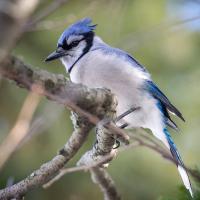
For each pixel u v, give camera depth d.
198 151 12.37
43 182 7.32
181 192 6.46
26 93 12.03
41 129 8.96
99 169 7.91
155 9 12.38
